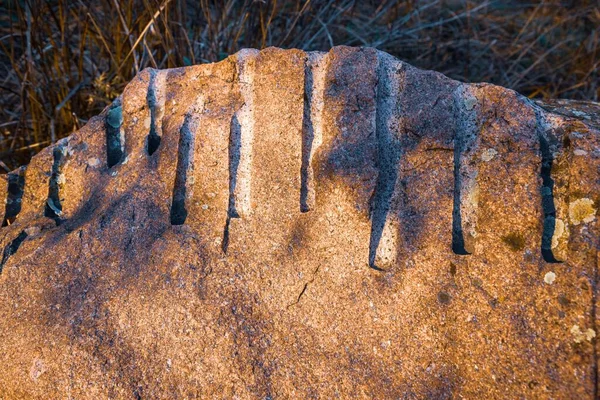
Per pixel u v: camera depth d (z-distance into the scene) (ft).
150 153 2.74
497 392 2.15
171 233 2.56
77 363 2.40
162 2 3.86
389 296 2.33
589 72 4.58
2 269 2.65
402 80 2.53
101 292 2.52
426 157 2.40
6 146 4.04
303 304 2.39
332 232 2.43
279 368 2.33
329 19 4.68
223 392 2.33
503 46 5.34
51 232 2.69
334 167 2.43
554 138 2.35
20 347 2.48
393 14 5.34
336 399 2.27
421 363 2.25
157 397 2.35
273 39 4.39
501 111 2.38
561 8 5.81
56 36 4.32
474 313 2.23
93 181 2.79
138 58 3.95
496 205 2.30
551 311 2.16
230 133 2.61
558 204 2.28
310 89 2.59
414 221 2.37
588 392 2.07
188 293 2.44
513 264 2.23
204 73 2.76
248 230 2.51
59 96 3.95
